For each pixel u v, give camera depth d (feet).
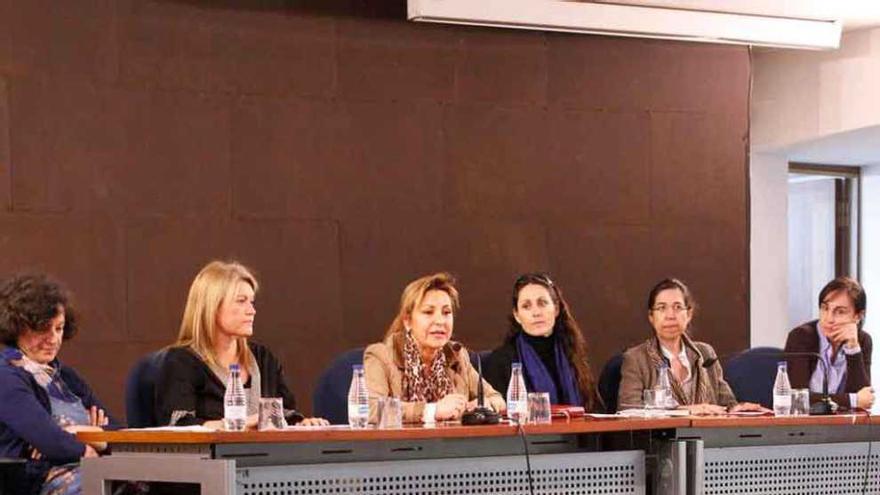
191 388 17.04
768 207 32.73
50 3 21.99
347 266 24.44
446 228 25.32
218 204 23.32
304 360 23.99
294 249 23.95
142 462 14.30
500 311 25.75
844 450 18.61
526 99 26.09
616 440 17.42
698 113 27.78
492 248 25.73
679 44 27.61
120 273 22.44
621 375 21.57
